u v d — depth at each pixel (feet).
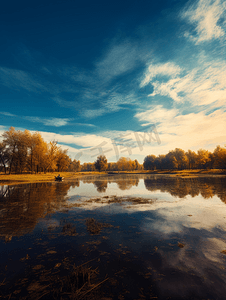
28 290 9.44
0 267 11.80
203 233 17.37
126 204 32.42
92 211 27.32
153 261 12.19
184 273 10.68
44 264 12.10
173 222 21.15
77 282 9.82
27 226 20.35
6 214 25.79
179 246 14.49
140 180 100.99
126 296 8.77
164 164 288.10
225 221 21.18
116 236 17.02
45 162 143.84
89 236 17.12
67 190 55.31
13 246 15.05
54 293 9.11
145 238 16.40
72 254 13.48
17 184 77.41
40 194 46.34
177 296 8.70
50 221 22.22
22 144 124.88
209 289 9.18
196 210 26.91
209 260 12.17
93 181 98.53
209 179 95.55
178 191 48.75
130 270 11.16
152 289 9.29
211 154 226.58
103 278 10.37
